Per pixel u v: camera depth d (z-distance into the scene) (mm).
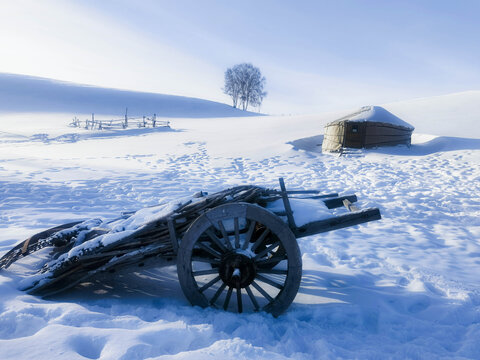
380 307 3709
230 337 2838
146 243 3795
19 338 2471
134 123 49094
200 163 16953
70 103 70375
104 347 2447
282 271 3555
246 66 96375
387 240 6430
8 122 48594
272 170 14883
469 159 16250
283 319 3445
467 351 2898
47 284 3709
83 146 25984
